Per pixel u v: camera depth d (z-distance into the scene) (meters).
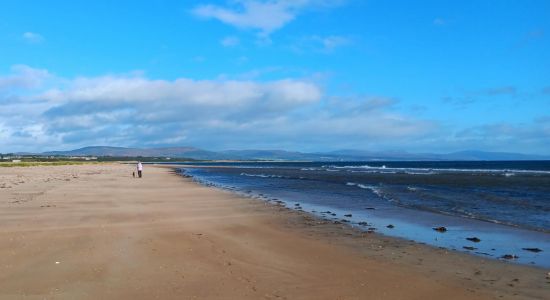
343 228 16.45
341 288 8.68
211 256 11.12
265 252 11.84
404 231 15.98
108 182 40.81
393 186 40.69
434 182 46.72
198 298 7.82
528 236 15.00
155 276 9.15
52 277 8.95
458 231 16.00
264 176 66.81
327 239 14.11
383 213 21.17
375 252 12.21
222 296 7.97
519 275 9.89
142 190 32.50
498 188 37.41
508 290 8.71
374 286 8.87
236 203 24.70
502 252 12.42
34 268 9.61
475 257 11.73
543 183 44.12
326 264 10.65
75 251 11.29
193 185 40.91
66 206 20.75
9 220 16.25
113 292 8.07
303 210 22.17
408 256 11.76
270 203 25.06
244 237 14.05
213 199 26.89
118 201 23.75
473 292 8.55
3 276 8.99
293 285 8.80
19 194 26.28
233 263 10.47
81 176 51.22
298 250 12.25
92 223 15.88
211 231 15.01
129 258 10.65
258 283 8.87
